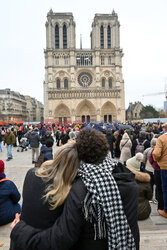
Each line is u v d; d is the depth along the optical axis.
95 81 96.31
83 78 97.88
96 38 95.50
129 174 2.76
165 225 7.24
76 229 2.34
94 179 2.46
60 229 2.34
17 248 2.54
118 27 96.88
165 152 7.33
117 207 2.42
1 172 6.37
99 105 95.62
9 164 18.42
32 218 2.59
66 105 95.12
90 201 2.39
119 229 2.40
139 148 13.41
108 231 2.40
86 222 2.44
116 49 96.19
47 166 2.87
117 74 96.25
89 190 2.40
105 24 96.62
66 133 23.22
